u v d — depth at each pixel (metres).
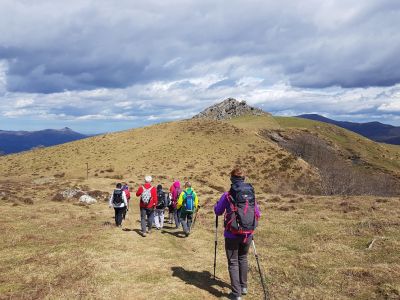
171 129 102.12
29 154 94.25
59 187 42.62
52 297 8.41
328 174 64.62
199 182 62.41
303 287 9.17
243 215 8.04
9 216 21.28
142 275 9.92
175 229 18.33
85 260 11.19
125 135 100.94
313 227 16.58
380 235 14.23
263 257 12.01
